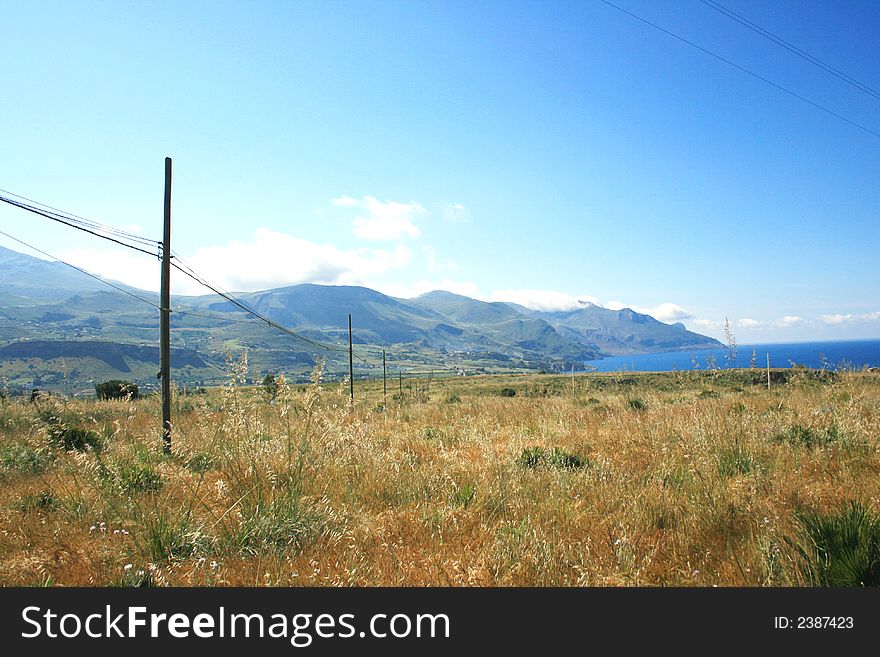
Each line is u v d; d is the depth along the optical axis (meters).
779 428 9.73
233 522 6.04
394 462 8.43
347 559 5.12
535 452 9.23
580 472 7.79
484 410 17.70
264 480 6.93
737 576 4.43
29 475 9.57
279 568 5.07
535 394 33.03
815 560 4.41
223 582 4.81
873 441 8.24
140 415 15.23
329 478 7.66
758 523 5.21
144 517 5.88
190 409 16.83
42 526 6.45
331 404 8.99
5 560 5.54
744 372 26.16
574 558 4.87
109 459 7.61
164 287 13.47
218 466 8.59
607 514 6.13
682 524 5.54
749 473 7.16
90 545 5.84
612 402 19.11
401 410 18.91
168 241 13.70
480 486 7.10
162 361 13.05
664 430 9.82
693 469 7.31
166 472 8.05
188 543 5.56
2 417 15.10
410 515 6.52
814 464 7.54
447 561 5.03
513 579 4.64
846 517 4.71
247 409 8.19
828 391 15.63
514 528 5.53
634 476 7.39
